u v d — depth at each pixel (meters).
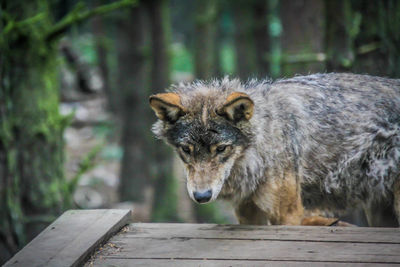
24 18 10.72
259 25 24.31
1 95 9.70
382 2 9.01
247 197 6.42
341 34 9.75
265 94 6.44
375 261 4.57
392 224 7.01
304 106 6.55
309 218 6.88
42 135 11.15
